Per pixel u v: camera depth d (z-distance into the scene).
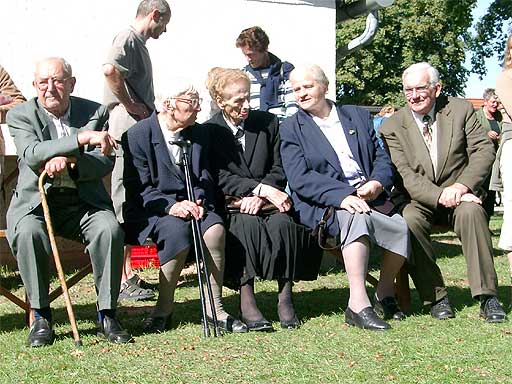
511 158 5.34
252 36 6.73
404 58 35.19
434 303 5.25
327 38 8.71
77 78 7.98
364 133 5.38
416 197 5.29
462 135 5.43
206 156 5.20
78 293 6.36
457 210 5.17
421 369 3.96
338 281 6.89
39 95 4.79
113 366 4.07
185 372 3.96
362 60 35.19
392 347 4.40
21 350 4.44
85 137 4.61
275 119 5.43
